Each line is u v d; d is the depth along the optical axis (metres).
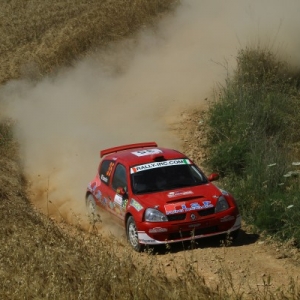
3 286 31.97
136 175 44.69
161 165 45.44
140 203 42.28
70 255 35.69
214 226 41.78
